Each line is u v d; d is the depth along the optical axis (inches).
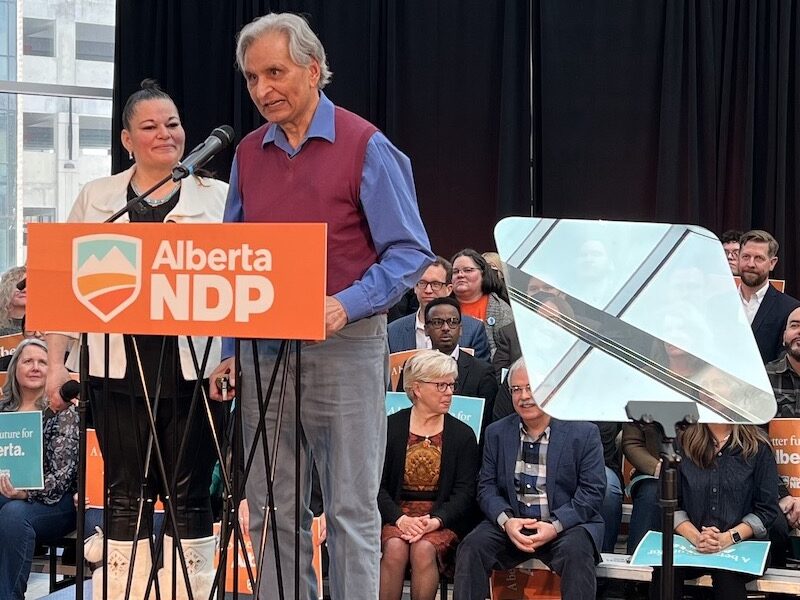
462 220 236.1
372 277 78.0
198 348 94.4
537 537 137.8
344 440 79.7
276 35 78.6
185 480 95.7
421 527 144.6
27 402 160.9
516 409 145.8
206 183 102.3
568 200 228.1
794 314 155.7
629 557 146.6
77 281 68.2
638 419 61.0
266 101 79.9
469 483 149.3
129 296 67.3
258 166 84.3
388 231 80.3
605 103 226.7
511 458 146.3
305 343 79.7
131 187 100.2
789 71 219.8
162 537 73.2
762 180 222.1
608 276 67.0
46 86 252.7
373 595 80.7
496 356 179.3
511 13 228.1
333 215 80.8
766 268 186.5
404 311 202.1
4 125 253.0
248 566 70.6
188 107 247.1
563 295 65.8
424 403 149.3
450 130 235.3
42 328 68.6
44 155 256.7
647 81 225.3
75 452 158.7
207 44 246.7
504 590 148.0
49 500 155.5
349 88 239.5
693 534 137.3
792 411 154.9
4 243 255.4
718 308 66.5
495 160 233.8
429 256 81.7
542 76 227.8
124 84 248.8
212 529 99.3
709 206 222.4
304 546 83.7
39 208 257.0
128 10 247.9
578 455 143.9
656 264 67.9
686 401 61.9
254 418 83.0
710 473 140.2
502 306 191.8
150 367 93.4
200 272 66.0
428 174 236.8
